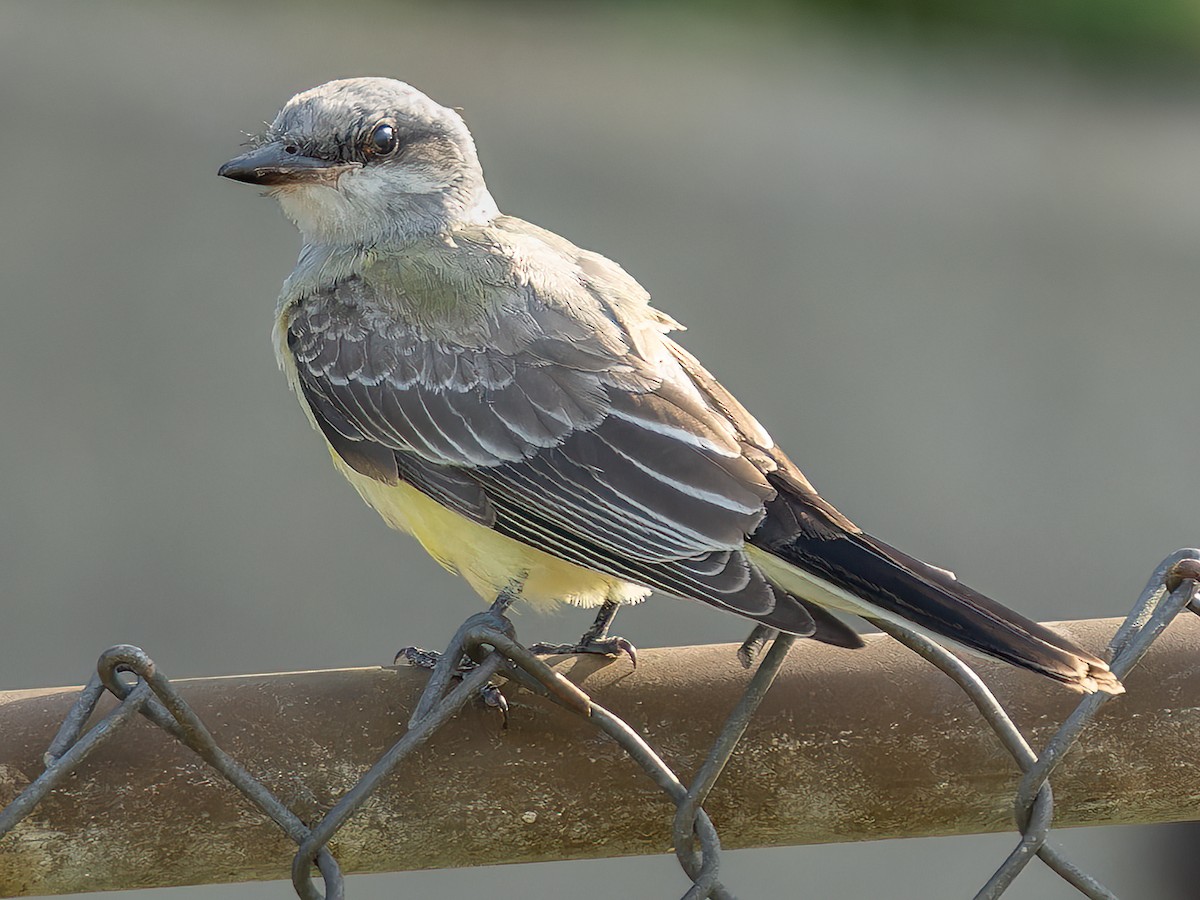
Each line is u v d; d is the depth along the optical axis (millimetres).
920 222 19078
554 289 5555
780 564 4516
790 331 16469
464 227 6168
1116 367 16641
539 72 21609
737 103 21781
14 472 13156
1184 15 26234
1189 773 3422
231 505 13156
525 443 5219
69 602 12195
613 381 5188
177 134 17578
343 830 3230
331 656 11938
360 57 20906
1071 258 18812
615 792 3295
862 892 10727
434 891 10094
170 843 3160
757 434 5230
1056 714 3453
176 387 14242
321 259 6188
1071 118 23766
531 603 5488
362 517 13148
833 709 3334
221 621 12141
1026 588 13852
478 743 3250
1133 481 15195
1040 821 3369
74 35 19453
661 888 10453
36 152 16562
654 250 17562
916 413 15602
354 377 5641
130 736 3125
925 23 25766
